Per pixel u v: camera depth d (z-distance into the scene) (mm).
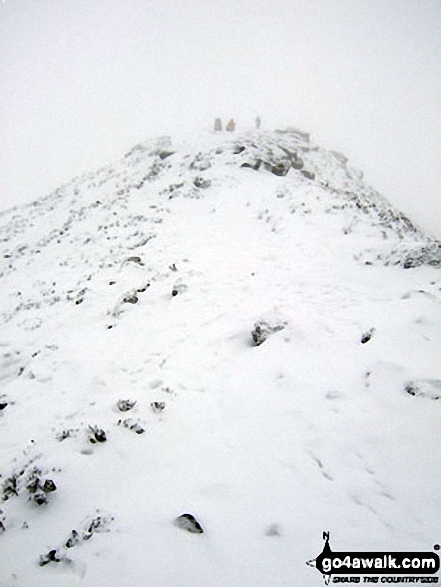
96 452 4984
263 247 12453
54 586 3311
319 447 4723
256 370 6332
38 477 4562
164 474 4551
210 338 7605
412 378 5387
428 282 8633
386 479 4203
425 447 4473
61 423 5863
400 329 6477
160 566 3412
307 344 6668
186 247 13070
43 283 12984
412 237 15047
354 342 6504
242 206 16422
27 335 9391
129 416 5656
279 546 3590
